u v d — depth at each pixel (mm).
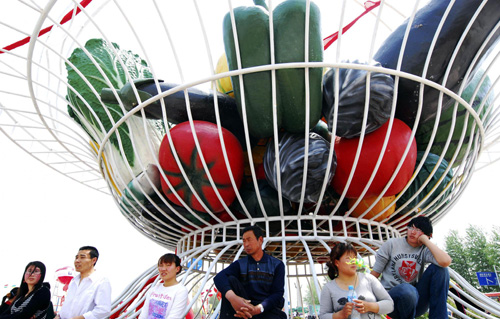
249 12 4473
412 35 4777
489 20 4438
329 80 4695
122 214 7035
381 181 4734
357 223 5277
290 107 4500
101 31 4391
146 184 5727
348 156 4793
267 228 5039
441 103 4457
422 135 5777
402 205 5559
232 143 4980
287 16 4379
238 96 4574
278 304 3439
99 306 4246
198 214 5488
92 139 6867
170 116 5230
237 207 5414
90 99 6527
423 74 4246
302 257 7453
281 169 4523
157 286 4375
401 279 4113
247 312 3244
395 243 4211
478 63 4750
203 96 5211
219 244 5215
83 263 4508
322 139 4777
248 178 5801
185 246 6344
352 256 3535
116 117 6453
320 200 4707
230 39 4531
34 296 4652
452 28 4480
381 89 4227
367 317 3385
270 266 3686
